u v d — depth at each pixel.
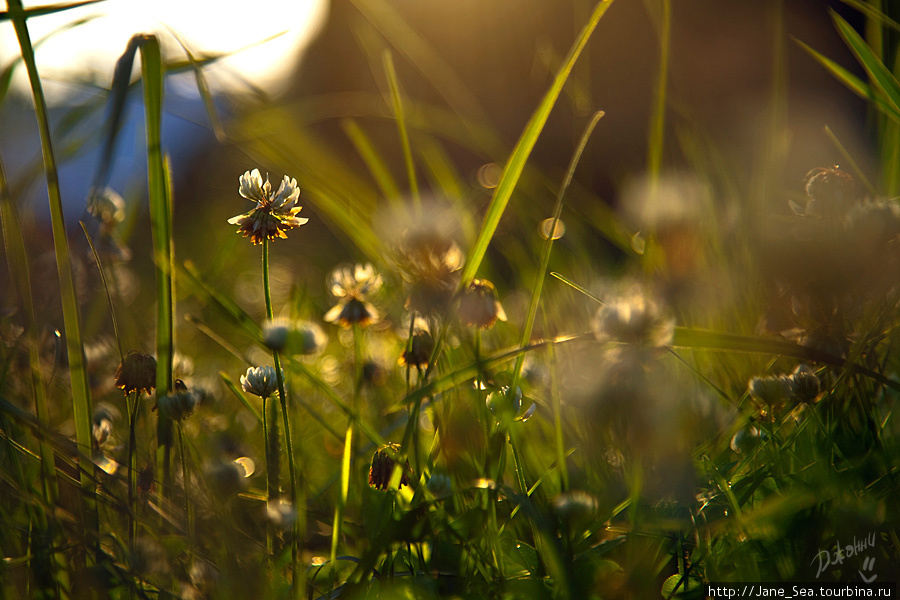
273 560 0.50
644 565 0.49
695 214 0.56
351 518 0.54
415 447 0.52
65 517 0.50
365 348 0.66
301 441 0.58
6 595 0.49
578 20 0.83
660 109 0.57
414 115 0.86
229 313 0.52
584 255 0.75
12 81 0.53
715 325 0.57
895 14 0.60
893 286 0.50
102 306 0.64
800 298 0.51
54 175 0.51
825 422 0.52
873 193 0.55
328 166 0.67
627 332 0.48
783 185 0.60
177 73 0.54
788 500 0.48
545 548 0.49
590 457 0.53
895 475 0.49
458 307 0.52
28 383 0.57
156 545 0.50
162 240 0.52
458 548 0.51
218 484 0.52
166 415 0.51
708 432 0.53
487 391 0.53
